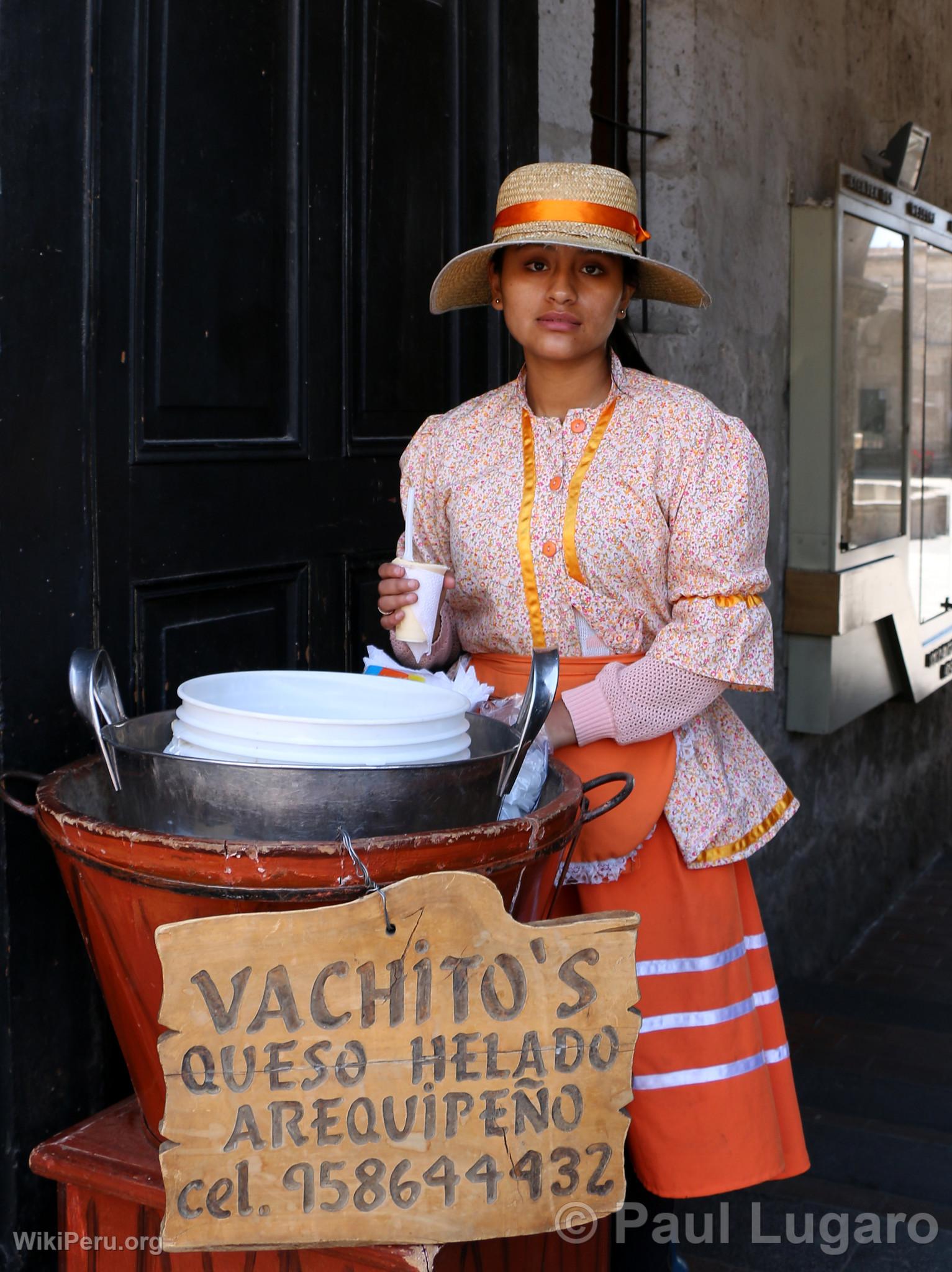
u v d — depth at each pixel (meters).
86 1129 1.58
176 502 1.90
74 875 1.37
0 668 1.62
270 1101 1.24
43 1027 1.71
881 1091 3.51
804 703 4.14
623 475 1.74
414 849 1.26
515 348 2.74
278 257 2.11
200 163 1.92
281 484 2.12
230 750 1.35
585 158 3.10
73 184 1.68
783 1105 1.95
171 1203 1.23
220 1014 1.22
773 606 4.04
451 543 1.86
